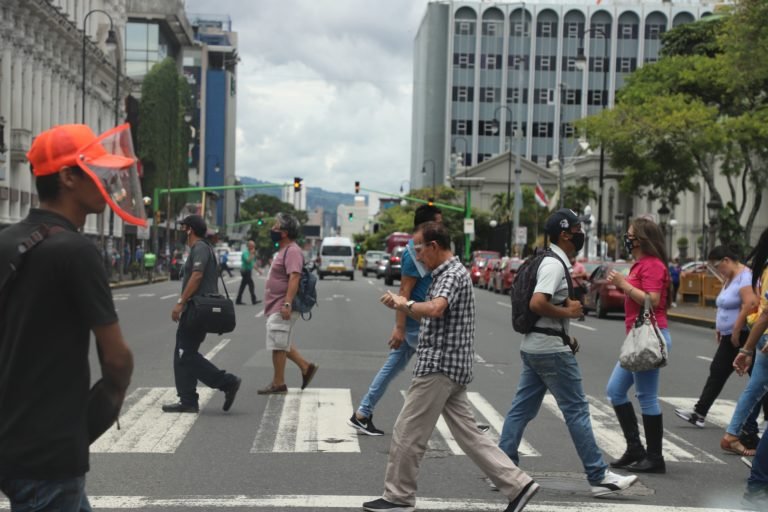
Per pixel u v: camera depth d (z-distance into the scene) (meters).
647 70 43.34
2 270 3.31
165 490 6.89
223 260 63.03
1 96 44.50
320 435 9.06
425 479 7.41
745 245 38.41
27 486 3.29
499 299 40.25
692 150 37.75
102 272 3.40
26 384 3.31
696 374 14.91
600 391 12.56
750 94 39.16
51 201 3.51
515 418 7.09
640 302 7.52
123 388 3.47
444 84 127.00
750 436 8.74
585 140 46.19
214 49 148.38
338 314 27.17
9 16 44.31
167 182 71.56
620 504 6.73
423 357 6.29
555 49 123.44
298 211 190.00
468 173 105.69
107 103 65.81
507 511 6.20
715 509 6.61
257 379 12.93
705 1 122.19
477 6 123.81
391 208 129.00
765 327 7.95
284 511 6.39
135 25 92.94
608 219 77.62
